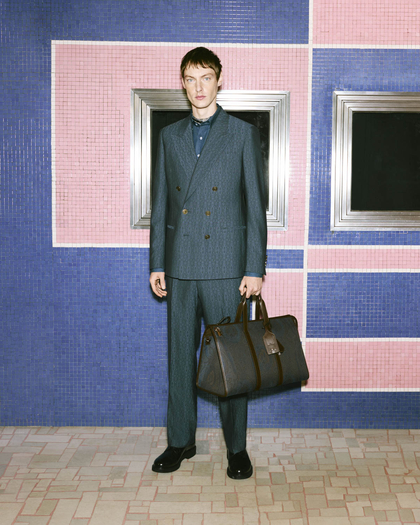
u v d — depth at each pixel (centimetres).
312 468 261
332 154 297
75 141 296
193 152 247
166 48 293
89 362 308
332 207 300
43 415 311
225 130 247
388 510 226
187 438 264
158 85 294
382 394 309
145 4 290
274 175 299
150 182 300
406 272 304
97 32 292
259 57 293
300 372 247
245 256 254
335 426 310
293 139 296
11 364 308
